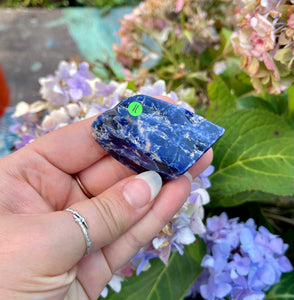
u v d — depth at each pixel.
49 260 0.13
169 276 0.21
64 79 0.23
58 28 0.52
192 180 0.18
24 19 0.55
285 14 0.17
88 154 0.18
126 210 0.15
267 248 0.20
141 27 0.32
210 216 0.23
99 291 0.18
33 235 0.13
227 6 0.32
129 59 0.35
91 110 0.20
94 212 0.15
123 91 0.21
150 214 0.16
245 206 0.24
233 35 0.20
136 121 0.14
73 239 0.14
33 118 0.24
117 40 0.48
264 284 0.18
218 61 0.29
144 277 0.21
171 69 0.30
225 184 0.21
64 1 0.64
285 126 0.20
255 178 0.20
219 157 0.21
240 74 0.26
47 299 0.14
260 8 0.17
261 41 0.18
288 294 0.23
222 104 0.23
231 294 0.19
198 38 0.31
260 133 0.21
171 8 0.31
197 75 0.28
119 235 0.16
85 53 0.47
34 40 0.51
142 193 0.15
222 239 0.20
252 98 0.24
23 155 0.17
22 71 0.46
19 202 0.16
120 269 0.20
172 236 0.17
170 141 0.14
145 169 0.16
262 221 0.23
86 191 0.19
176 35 0.32
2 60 0.48
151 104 0.15
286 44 0.17
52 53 0.49
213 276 0.19
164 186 0.17
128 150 0.15
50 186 0.18
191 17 0.31
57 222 0.14
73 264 0.14
